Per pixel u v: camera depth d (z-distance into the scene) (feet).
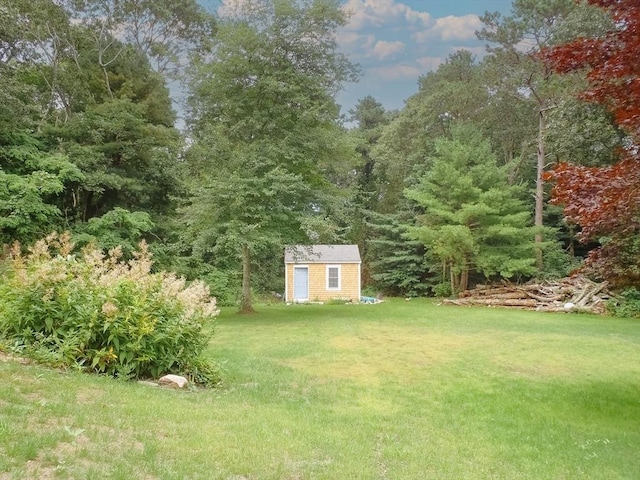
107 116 48.08
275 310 52.65
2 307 16.65
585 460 13.75
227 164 42.37
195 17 75.87
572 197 17.72
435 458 12.78
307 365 24.64
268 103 44.21
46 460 8.30
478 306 62.54
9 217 36.42
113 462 8.80
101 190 44.86
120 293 17.57
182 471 8.98
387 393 19.99
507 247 67.00
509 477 11.90
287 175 41.22
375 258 91.71
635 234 17.57
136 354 16.93
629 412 18.88
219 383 18.81
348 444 12.91
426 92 97.71
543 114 74.02
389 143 94.43
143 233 49.90
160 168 52.39
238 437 11.69
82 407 11.63
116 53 66.80
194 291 19.63
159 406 13.14
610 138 49.06
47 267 17.06
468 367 25.12
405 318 45.83
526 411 18.42
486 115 83.92
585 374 24.41
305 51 44.14
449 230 64.03
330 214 47.24
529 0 74.18
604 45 17.69
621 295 52.75
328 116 45.75
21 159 40.50
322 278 76.54
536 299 59.93
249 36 42.24
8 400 11.05
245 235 40.68
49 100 57.52
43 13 55.21
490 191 66.23
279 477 9.72
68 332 16.42
